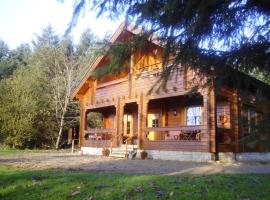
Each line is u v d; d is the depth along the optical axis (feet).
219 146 43.42
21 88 86.33
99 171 28.48
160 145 49.21
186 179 21.50
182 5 13.30
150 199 17.08
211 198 16.99
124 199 17.40
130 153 50.88
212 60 15.15
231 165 36.47
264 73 15.31
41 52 111.45
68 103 97.25
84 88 70.08
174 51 15.07
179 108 56.75
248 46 14.42
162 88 16.75
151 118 61.36
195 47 14.67
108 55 15.94
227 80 15.93
